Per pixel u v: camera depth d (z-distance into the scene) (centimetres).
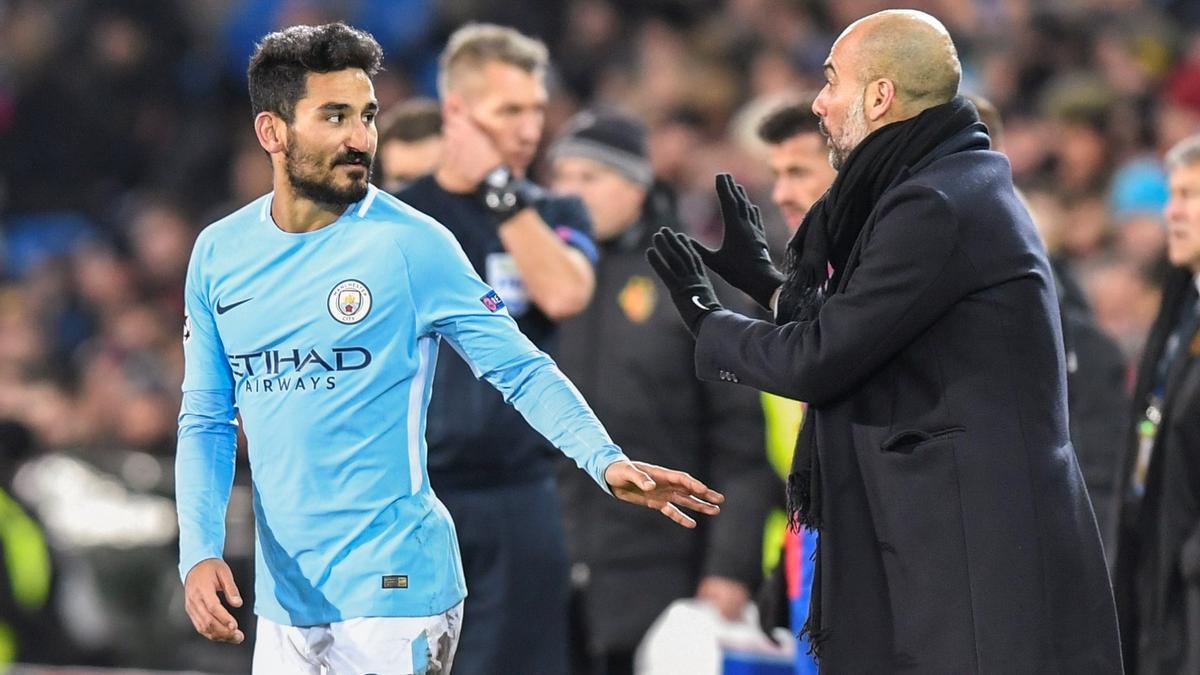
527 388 1378
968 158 1405
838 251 1437
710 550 2116
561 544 1912
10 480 2745
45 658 2712
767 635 1845
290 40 1345
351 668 1348
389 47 4700
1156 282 2847
